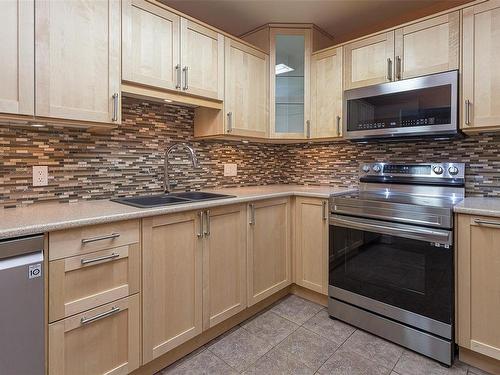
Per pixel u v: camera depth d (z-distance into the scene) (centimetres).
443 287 162
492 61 170
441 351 163
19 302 109
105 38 154
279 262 232
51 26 136
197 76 200
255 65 244
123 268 140
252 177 292
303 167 301
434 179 213
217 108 218
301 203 237
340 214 208
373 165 243
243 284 203
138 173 205
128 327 142
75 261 124
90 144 182
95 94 150
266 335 192
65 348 122
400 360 167
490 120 171
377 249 190
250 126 239
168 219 157
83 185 180
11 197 154
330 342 184
